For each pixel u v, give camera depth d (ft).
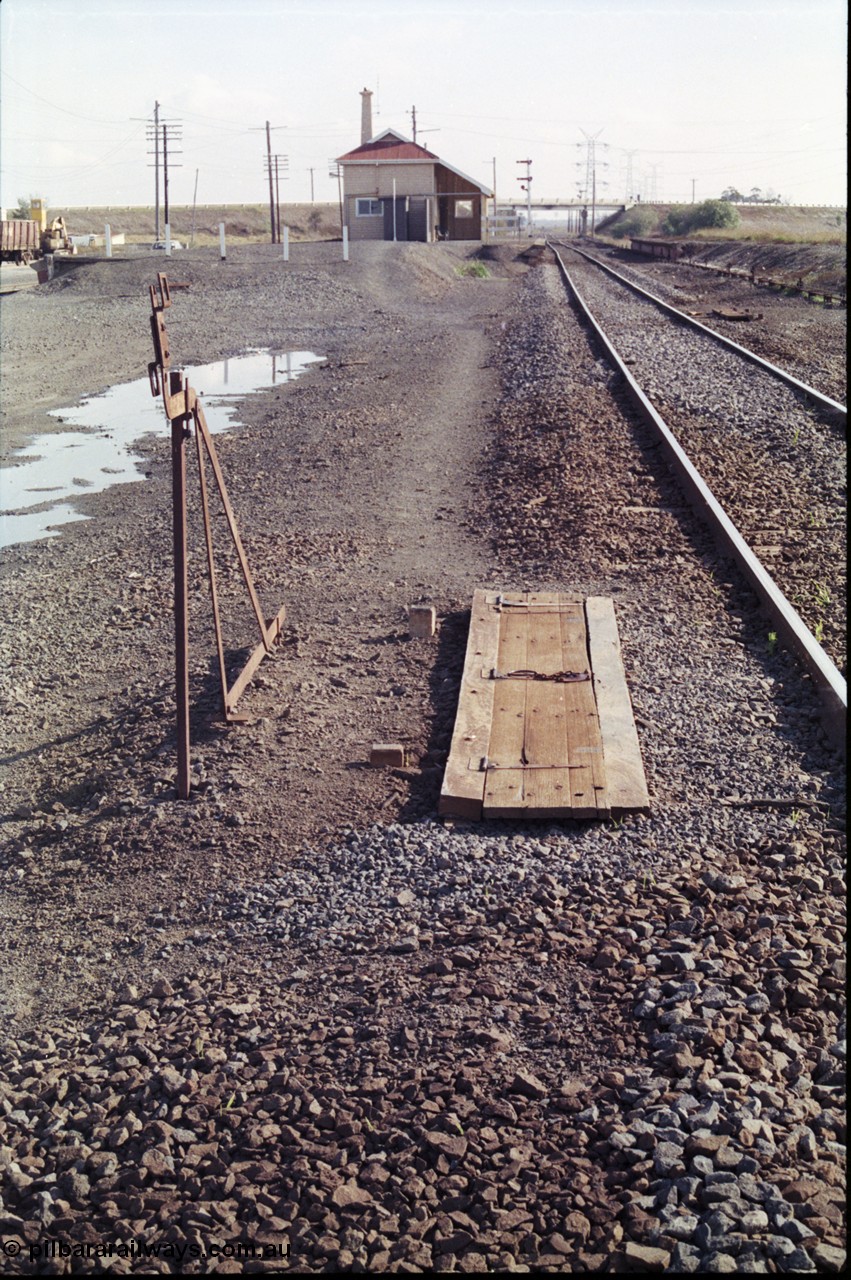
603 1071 11.69
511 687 21.35
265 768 19.72
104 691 24.27
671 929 14.17
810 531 32.22
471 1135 10.94
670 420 47.65
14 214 266.98
